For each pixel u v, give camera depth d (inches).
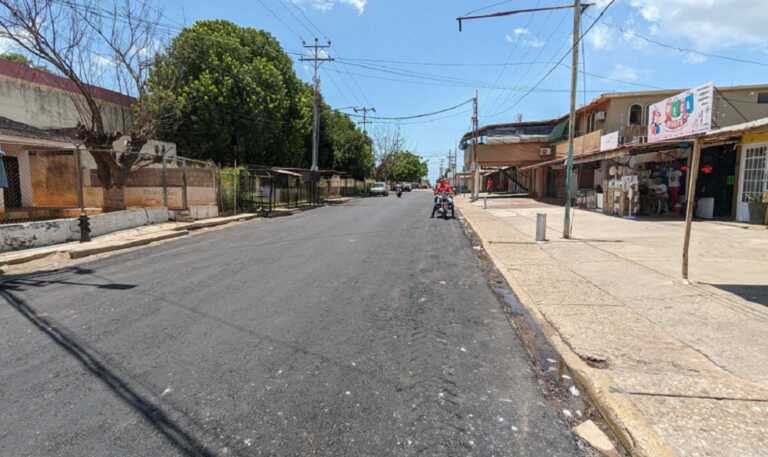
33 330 194.7
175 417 124.3
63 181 716.0
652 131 692.7
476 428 120.1
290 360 162.7
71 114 803.4
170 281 287.4
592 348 167.9
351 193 2042.3
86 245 416.5
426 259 373.4
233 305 231.5
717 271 287.1
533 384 146.2
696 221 575.8
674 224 553.0
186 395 136.6
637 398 127.6
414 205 1208.8
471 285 282.4
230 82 970.7
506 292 264.7
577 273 298.8
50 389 140.6
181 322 203.9
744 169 559.5
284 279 292.8
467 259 377.7
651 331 185.2
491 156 1398.9
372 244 454.6
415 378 149.4
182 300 241.0
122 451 109.0
